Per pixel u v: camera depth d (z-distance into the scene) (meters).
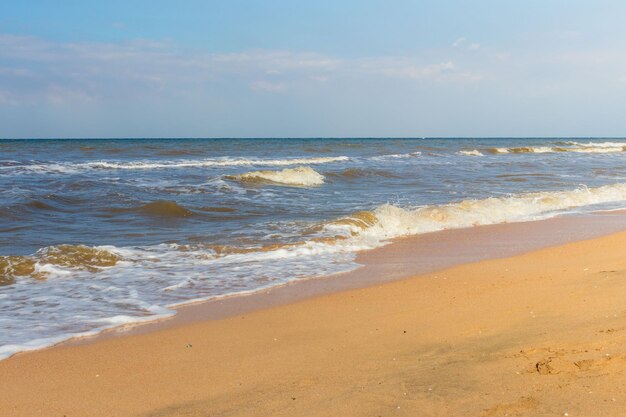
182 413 4.12
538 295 6.90
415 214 14.24
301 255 10.33
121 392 4.57
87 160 33.75
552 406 3.69
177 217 14.51
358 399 4.13
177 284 8.34
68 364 5.23
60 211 15.16
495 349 4.97
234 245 11.06
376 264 9.62
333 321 6.45
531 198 17.78
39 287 8.18
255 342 5.78
